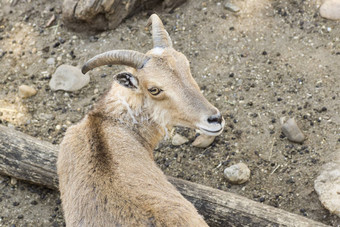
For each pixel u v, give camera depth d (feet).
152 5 57.88
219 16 56.08
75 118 49.14
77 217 30.89
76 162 33.06
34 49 55.11
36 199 42.45
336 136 44.78
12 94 51.60
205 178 43.80
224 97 49.39
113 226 29.40
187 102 34.40
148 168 34.32
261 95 49.06
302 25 54.29
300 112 47.09
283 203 41.27
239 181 42.45
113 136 34.86
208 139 45.39
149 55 34.73
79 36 56.13
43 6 58.59
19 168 41.29
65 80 51.13
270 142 45.50
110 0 53.57
